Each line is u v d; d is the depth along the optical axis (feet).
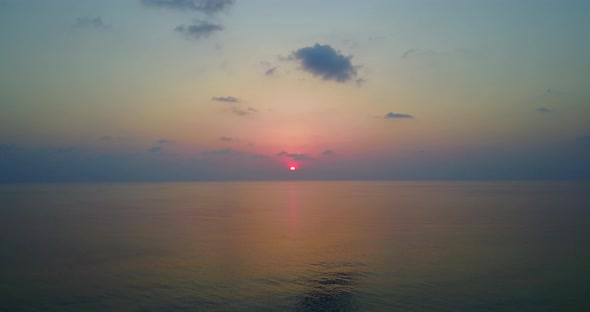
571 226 241.14
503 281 126.31
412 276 132.98
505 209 354.54
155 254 166.71
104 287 122.31
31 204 425.69
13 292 117.39
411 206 398.42
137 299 112.37
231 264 149.89
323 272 138.82
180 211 352.49
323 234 218.18
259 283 127.24
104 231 228.02
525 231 221.87
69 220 279.28
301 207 397.39
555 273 134.10
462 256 159.74
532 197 522.47
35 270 140.36
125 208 381.40
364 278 131.64
